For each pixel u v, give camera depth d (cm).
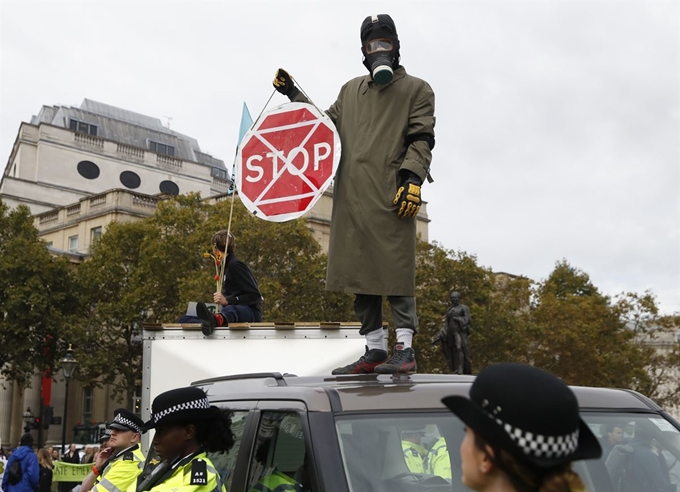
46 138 6247
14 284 3641
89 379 3728
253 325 605
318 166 445
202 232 3456
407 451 282
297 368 596
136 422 587
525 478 154
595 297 4912
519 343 3934
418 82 427
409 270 409
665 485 298
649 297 4591
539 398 153
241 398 356
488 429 157
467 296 3800
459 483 277
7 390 4741
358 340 603
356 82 448
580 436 163
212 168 8019
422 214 5622
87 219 5256
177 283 3428
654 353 4838
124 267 3872
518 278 4406
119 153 6575
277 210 461
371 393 300
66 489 1927
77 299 3766
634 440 307
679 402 4809
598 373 4247
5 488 1393
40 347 3688
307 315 3316
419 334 3641
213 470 321
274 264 3416
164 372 607
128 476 498
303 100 470
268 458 308
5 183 6003
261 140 471
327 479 268
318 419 287
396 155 417
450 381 328
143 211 5194
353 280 413
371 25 428
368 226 412
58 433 4775
